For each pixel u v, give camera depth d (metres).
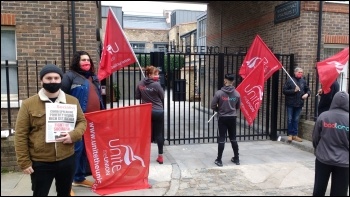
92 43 6.37
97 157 4.37
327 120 3.68
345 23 8.08
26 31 6.05
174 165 5.66
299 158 6.26
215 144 7.46
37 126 3.05
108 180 4.42
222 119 5.69
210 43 13.75
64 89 4.22
